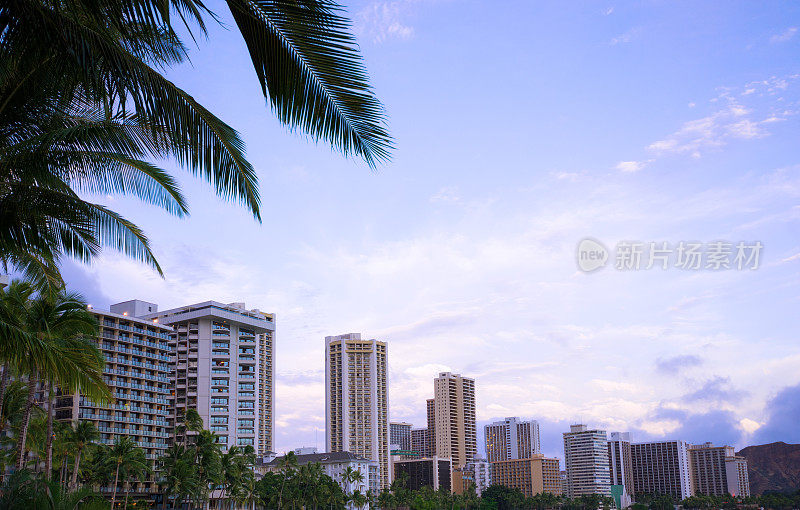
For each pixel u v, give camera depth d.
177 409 170.75
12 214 15.15
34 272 20.31
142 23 8.70
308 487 177.25
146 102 9.76
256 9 7.97
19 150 13.79
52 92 13.14
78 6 9.13
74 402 137.88
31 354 15.27
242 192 10.45
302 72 8.19
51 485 30.75
